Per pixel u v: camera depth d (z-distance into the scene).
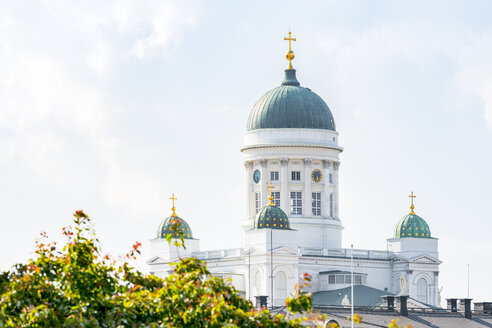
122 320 108.50
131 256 116.00
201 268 117.38
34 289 109.81
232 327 107.94
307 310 117.06
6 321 107.00
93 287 111.50
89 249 113.12
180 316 110.88
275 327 113.50
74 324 105.19
